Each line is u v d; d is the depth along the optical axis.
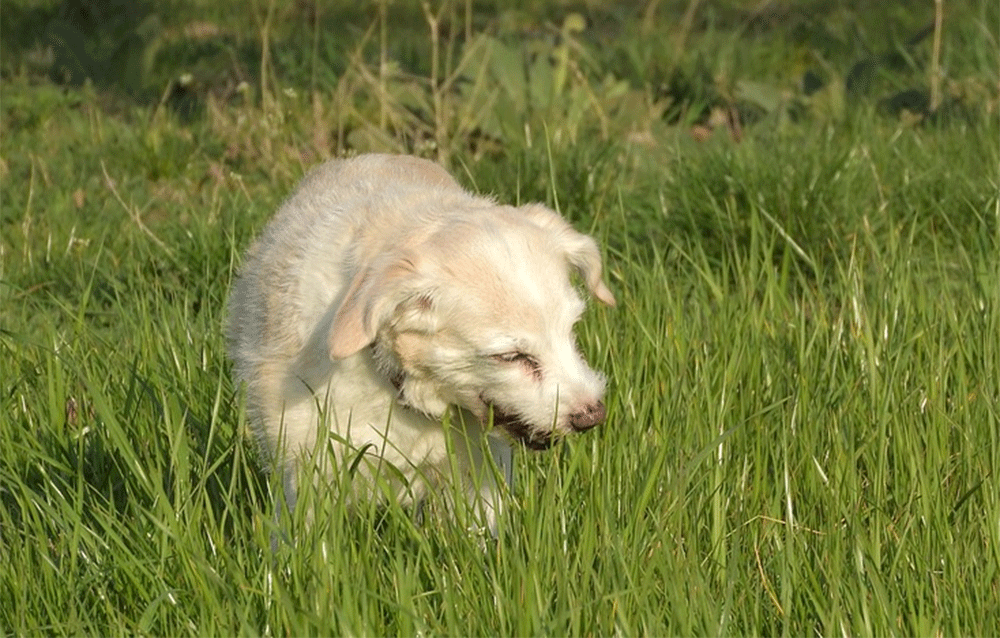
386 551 7.45
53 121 18.23
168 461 8.45
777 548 7.44
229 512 8.24
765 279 12.15
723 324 10.05
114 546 7.42
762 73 20.81
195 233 12.75
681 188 13.36
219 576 6.93
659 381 9.21
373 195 8.50
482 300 7.48
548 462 8.42
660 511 7.61
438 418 7.92
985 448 8.34
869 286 11.64
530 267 7.61
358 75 18.27
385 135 16.28
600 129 16.88
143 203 14.97
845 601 6.98
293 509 7.85
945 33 21.02
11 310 12.15
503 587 6.98
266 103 17.16
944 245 13.05
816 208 12.65
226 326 9.52
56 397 8.82
